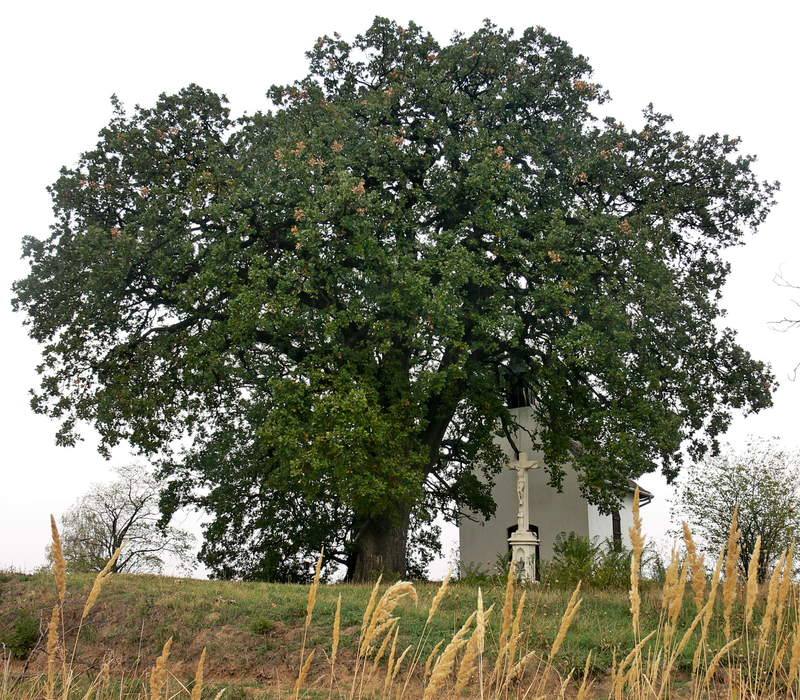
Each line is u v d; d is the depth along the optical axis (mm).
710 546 22797
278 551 24344
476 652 2689
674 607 3350
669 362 21984
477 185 20625
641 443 20422
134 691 5992
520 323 20016
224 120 22781
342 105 22766
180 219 20875
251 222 21078
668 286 21000
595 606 13297
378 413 19172
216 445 24500
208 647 11914
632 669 3373
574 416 21906
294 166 20516
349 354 20203
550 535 28375
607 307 20047
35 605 13727
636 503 3373
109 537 33969
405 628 11523
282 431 19062
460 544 30172
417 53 23516
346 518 24484
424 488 22391
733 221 24328
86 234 19984
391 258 20000
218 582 16406
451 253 20172
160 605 13406
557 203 22031
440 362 22172
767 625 3484
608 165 21906
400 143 21516
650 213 22266
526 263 20953
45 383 21438
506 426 23922
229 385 22703
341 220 20000
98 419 20766
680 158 23422
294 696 3234
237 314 19703
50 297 21094
